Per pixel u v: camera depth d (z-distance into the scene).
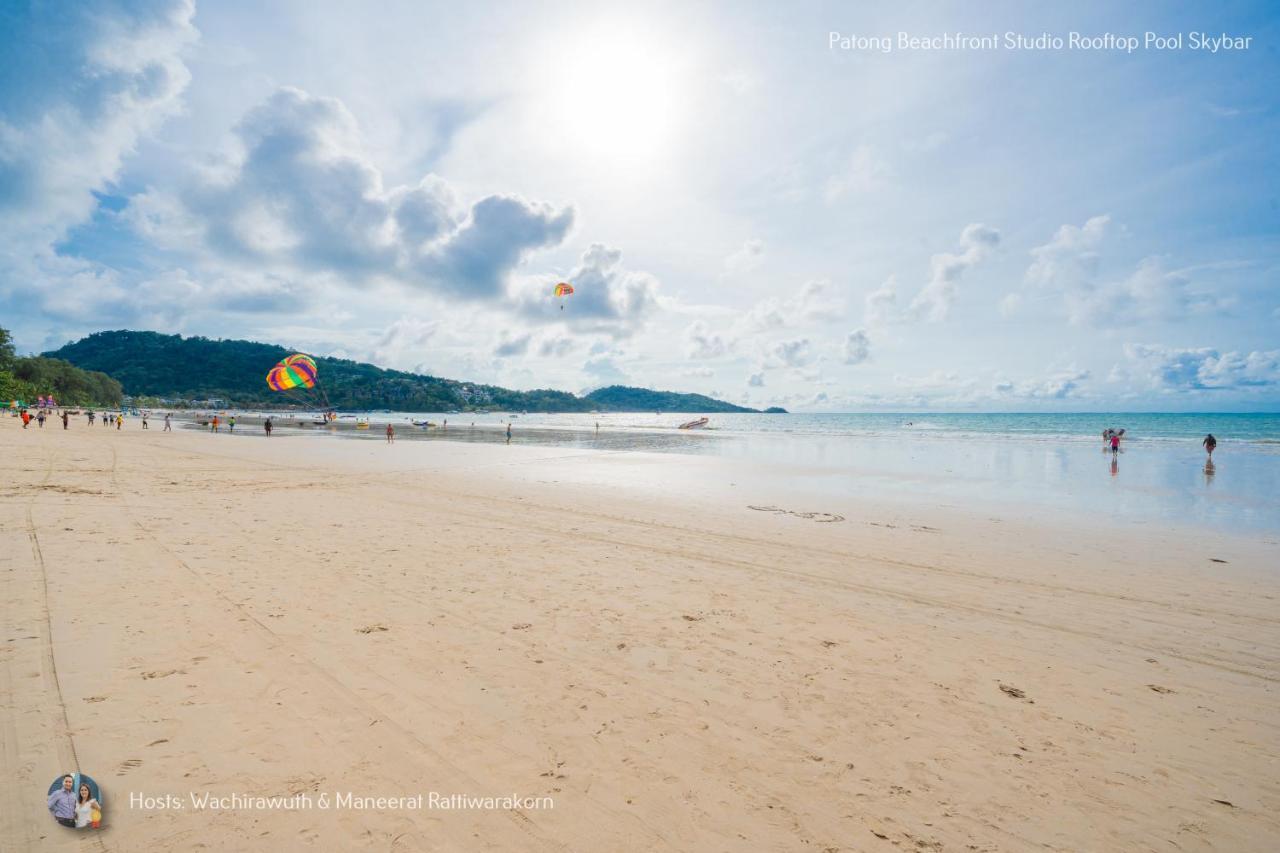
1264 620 6.84
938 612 6.87
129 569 6.93
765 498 15.93
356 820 3.00
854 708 4.48
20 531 8.52
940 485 19.16
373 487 16.42
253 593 6.36
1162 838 3.21
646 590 7.29
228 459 24.25
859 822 3.21
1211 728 4.42
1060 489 18.27
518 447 37.84
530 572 7.89
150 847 2.72
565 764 3.59
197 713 3.88
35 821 2.84
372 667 4.73
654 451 35.03
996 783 3.63
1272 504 15.43
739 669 5.09
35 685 4.11
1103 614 6.95
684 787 3.43
